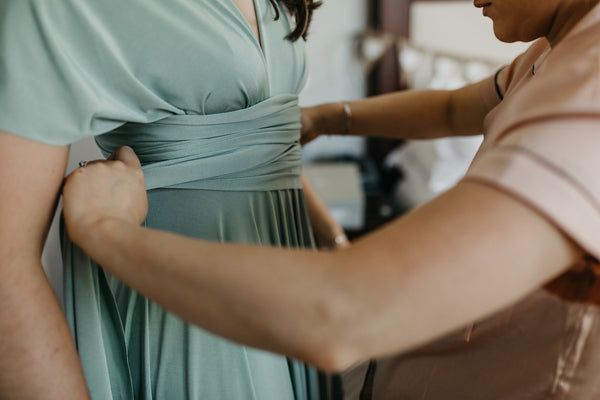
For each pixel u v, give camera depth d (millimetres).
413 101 837
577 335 526
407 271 337
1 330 459
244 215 614
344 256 356
